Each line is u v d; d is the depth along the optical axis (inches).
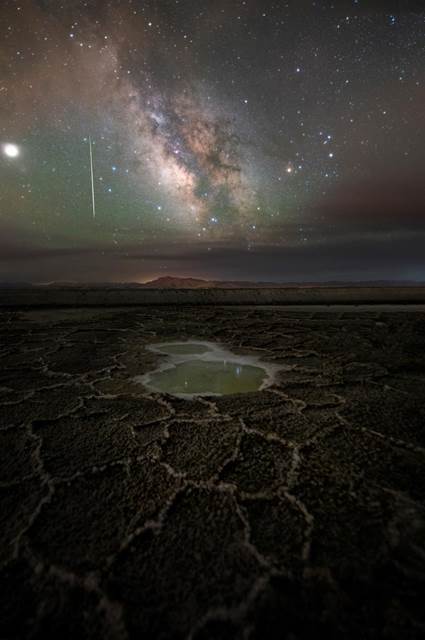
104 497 79.0
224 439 105.0
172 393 143.9
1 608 54.4
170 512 74.2
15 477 86.3
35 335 254.8
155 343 232.4
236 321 314.2
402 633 50.5
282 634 50.6
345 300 432.8
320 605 54.5
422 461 93.4
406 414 121.6
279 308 396.2
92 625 52.1
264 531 69.0
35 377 163.6
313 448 99.7
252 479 85.5
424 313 355.3
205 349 217.3
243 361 191.8
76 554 63.5
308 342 234.5
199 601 55.1
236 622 52.3
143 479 85.6
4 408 128.0
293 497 79.0
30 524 70.7
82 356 200.7
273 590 56.8
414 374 167.5
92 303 398.3
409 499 78.4
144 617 53.0
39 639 50.3
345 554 63.5
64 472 88.2
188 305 410.6
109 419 118.8
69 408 128.0
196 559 62.5
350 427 112.0
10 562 61.9
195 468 90.1
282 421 116.6
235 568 60.6
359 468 90.1
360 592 56.6
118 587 57.4
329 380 159.0
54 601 55.4
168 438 105.6
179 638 50.1
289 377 164.1
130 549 64.6
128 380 160.1
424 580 58.5
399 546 65.2
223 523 71.1
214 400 135.6
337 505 76.3
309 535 67.8
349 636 50.1
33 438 105.7
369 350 213.2
